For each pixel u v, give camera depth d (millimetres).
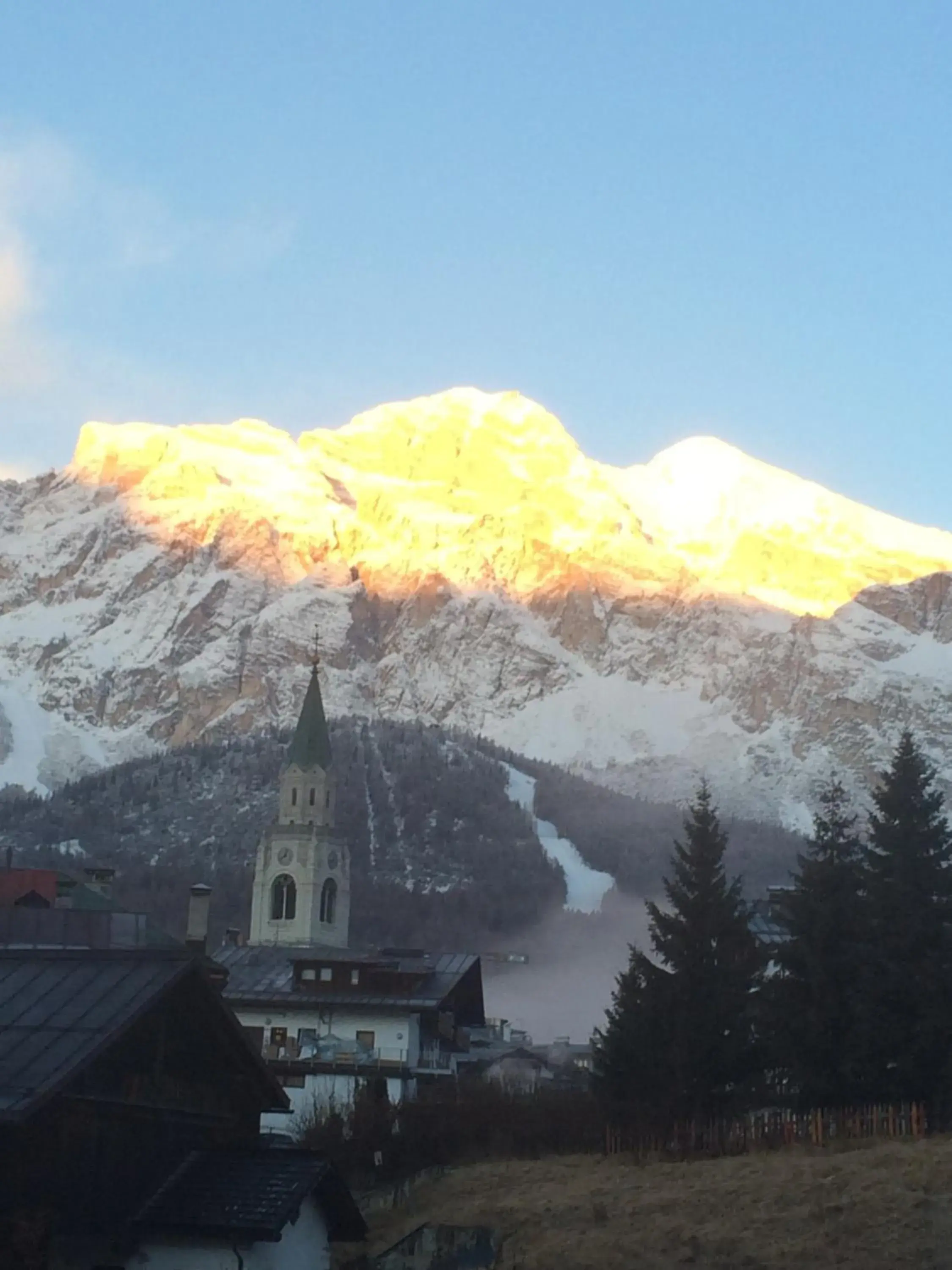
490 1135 87750
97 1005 50625
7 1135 47750
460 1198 77062
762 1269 60094
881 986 85000
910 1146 71875
